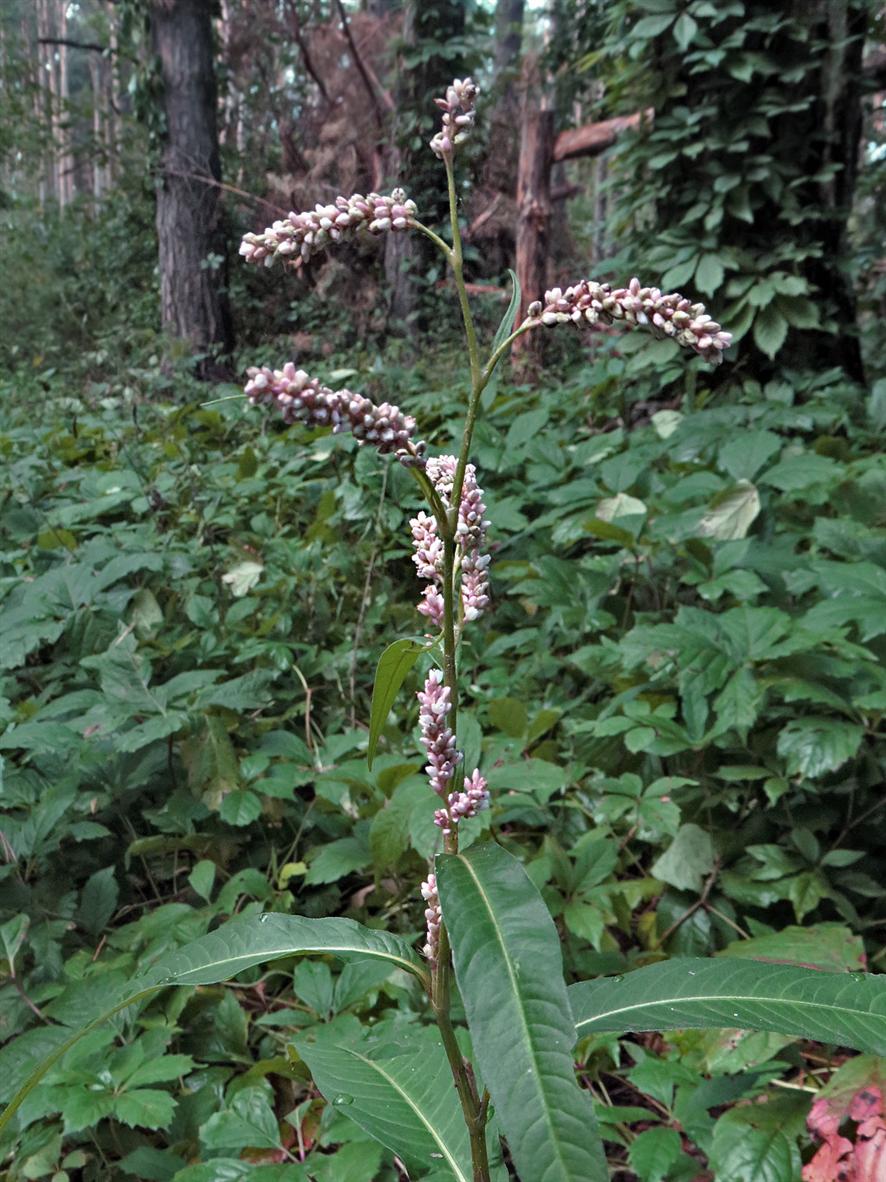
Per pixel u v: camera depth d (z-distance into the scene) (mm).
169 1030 1985
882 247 7500
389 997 2232
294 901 2643
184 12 12430
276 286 14266
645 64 6098
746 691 2402
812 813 2502
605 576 3477
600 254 16750
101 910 2508
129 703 2752
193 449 5281
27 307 17422
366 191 14727
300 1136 1915
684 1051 1993
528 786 2314
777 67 5613
